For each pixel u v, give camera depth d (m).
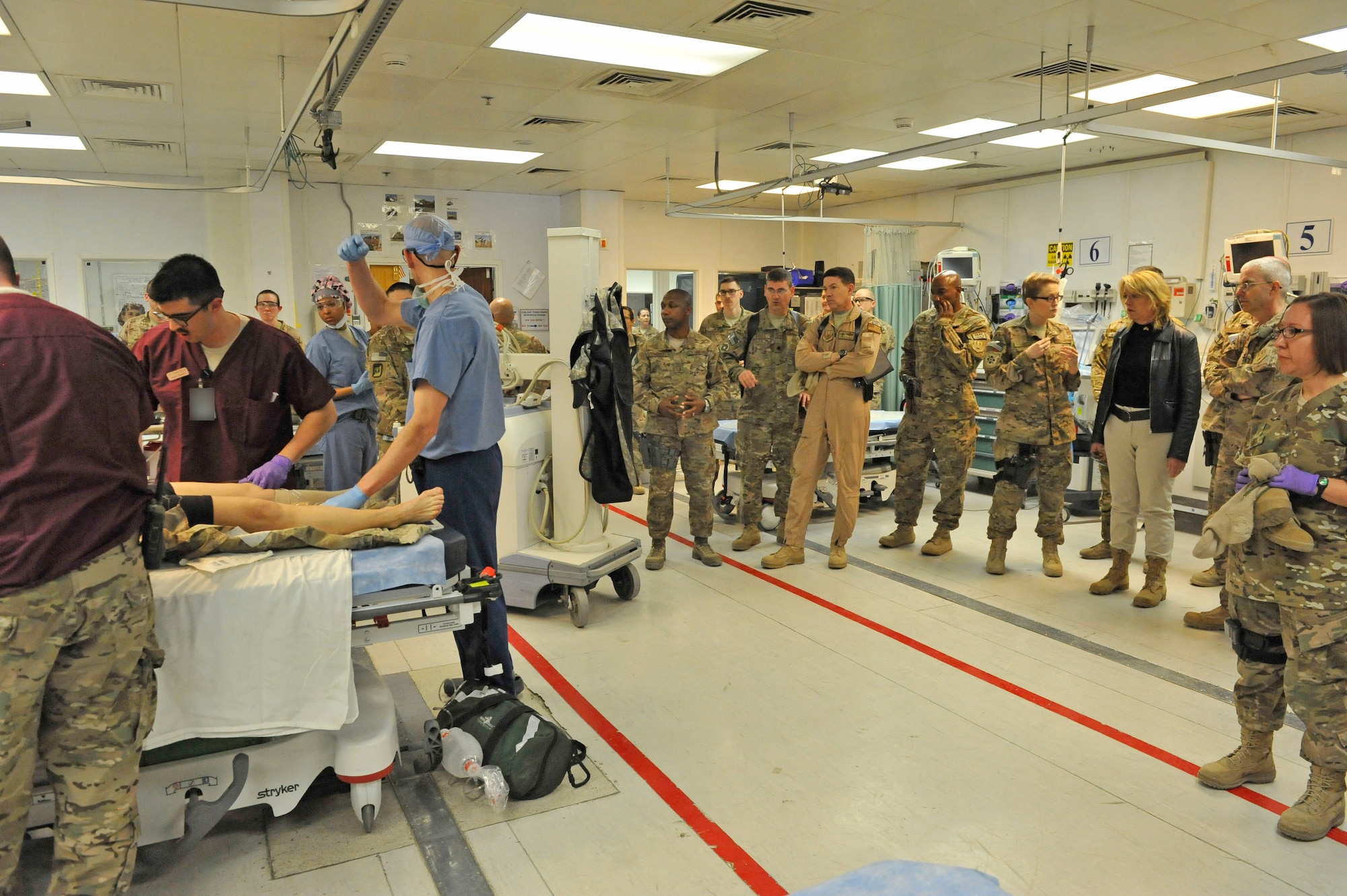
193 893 2.05
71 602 1.66
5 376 1.62
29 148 7.75
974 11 4.46
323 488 5.34
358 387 4.50
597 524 4.15
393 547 2.27
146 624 1.83
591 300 3.99
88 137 7.38
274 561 2.17
